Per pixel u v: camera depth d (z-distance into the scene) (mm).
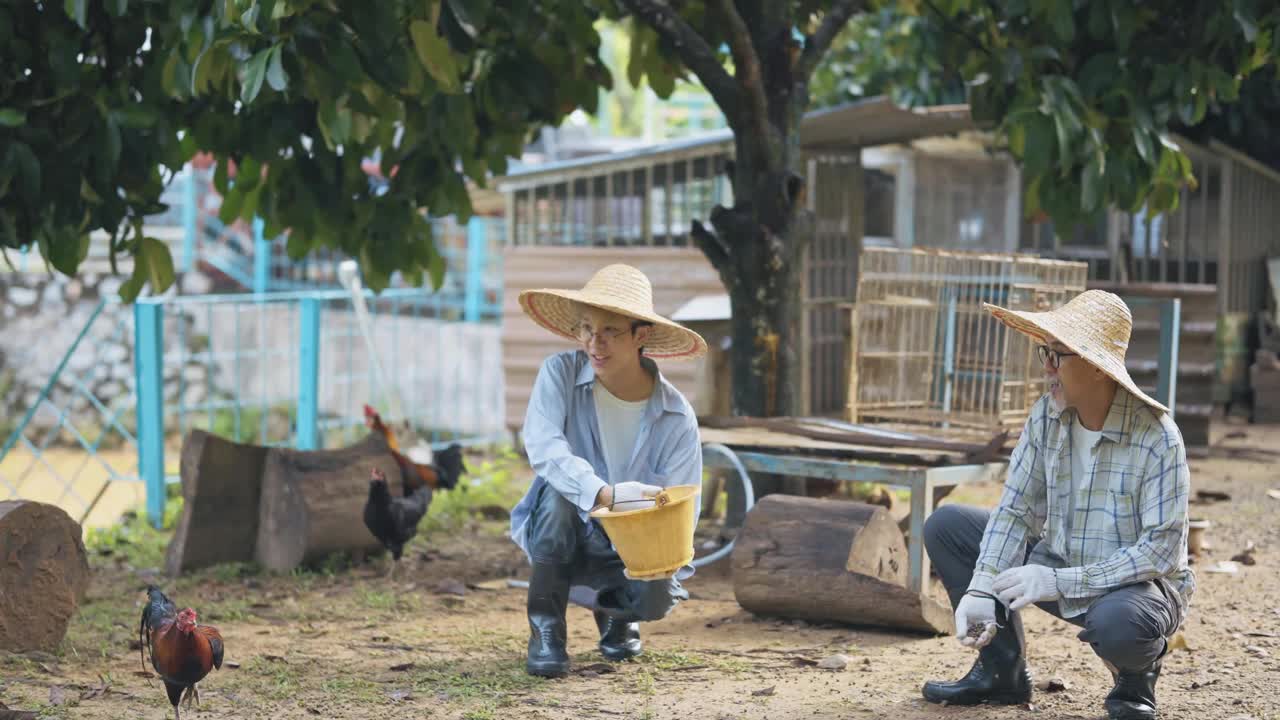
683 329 4562
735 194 7156
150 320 8734
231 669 5008
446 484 8172
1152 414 4066
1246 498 8898
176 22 5703
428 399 15695
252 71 5199
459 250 18328
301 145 6914
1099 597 4027
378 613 6082
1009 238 13234
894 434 6352
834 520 5672
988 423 6719
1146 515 4023
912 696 4598
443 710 4438
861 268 7129
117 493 13406
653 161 11102
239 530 7113
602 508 4457
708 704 4496
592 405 4824
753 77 6801
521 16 6863
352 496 7043
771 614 5879
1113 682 4738
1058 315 4113
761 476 7270
